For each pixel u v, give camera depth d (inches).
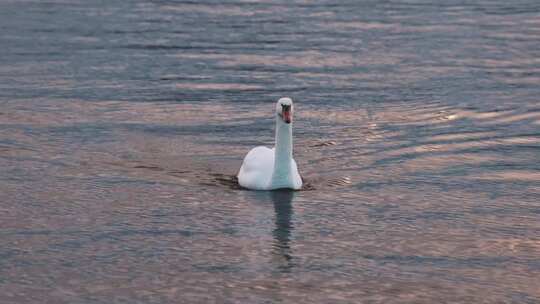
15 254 790.5
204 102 1365.7
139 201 923.4
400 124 1238.3
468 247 813.2
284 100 946.1
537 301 711.7
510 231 852.6
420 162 1065.5
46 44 1798.7
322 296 716.0
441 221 877.2
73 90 1427.2
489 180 999.6
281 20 2091.5
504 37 1882.4
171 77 1533.0
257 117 1280.8
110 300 706.2
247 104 1357.0
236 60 1672.0
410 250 807.1
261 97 1402.6
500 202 930.1
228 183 983.6
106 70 1579.7
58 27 1988.2
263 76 1545.3
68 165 1040.8
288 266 770.8
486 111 1304.1
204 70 1589.6
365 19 2100.1
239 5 2319.1
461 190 966.4
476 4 2346.2
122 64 1630.2
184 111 1307.8
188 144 1134.4
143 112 1299.2
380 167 1045.8
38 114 1275.8
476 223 871.7
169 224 862.5
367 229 853.8
